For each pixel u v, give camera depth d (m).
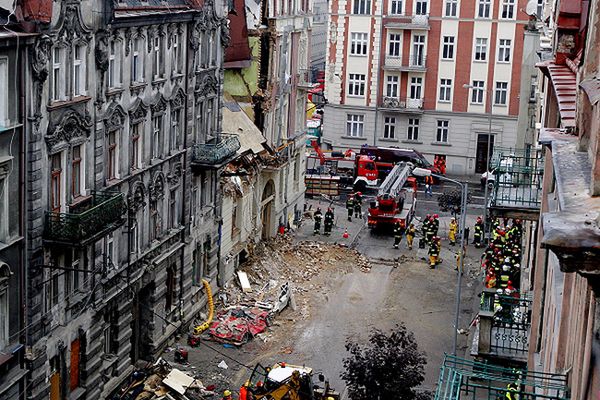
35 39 26.94
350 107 83.88
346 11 82.19
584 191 7.83
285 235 60.91
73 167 31.06
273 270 52.97
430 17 80.31
